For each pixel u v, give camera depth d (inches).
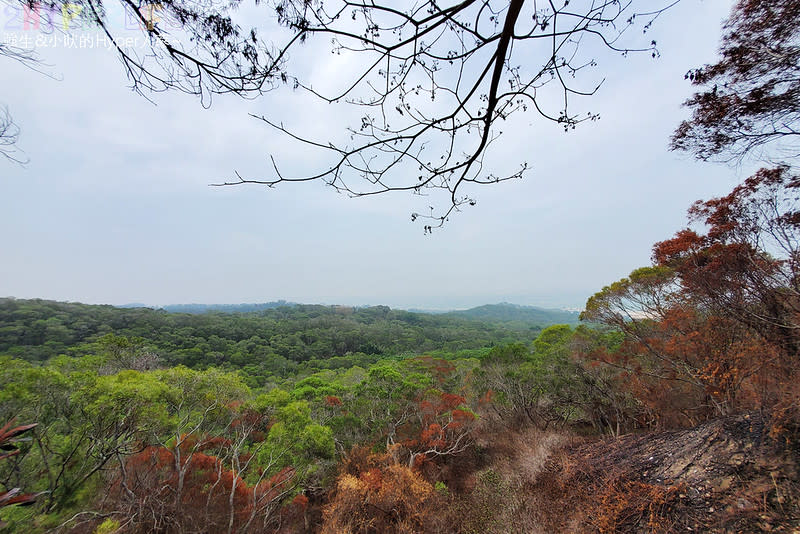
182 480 296.7
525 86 54.7
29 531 230.1
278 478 350.6
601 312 422.0
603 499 262.1
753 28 132.1
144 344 1347.2
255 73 48.6
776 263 240.7
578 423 548.1
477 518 343.3
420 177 61.6
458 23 50.4
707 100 153.3
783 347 234.5
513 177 62.9
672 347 335.6
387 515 352.8
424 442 487.5
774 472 189.5
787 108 139.4
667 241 320.5
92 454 285.7
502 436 524.1
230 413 401.7
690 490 215.2
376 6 49.2
